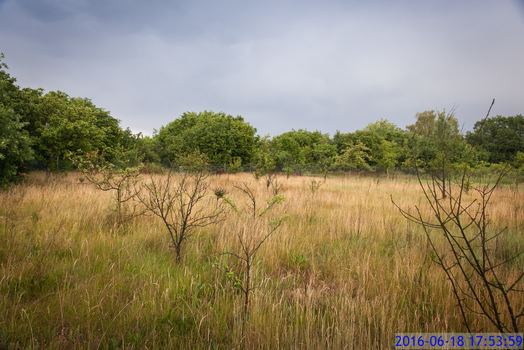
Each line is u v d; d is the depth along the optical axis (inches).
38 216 245.8
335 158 1218.0
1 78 492.1
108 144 926.4
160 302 124.1
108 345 100.2
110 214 263.1
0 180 421.1
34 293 130.9
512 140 1539.1
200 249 196.7
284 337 106.2
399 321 115.3
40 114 568.7
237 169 1120.2
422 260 177.9
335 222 274.1
